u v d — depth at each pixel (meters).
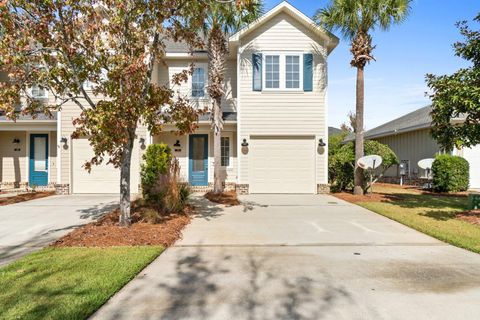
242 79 13.13
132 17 6.42
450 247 5.73
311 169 13.25
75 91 6.44
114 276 4.20
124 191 6.90
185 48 14.81
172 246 5.80
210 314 3.34
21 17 5.69
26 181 14.99
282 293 3.84
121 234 6.32
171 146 14.93
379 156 12.16
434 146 15.93
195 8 6.90
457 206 9.99
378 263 4.89
